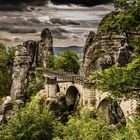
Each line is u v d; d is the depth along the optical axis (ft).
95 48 345.31
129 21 72.69
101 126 159.74
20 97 371.76
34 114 131.34
